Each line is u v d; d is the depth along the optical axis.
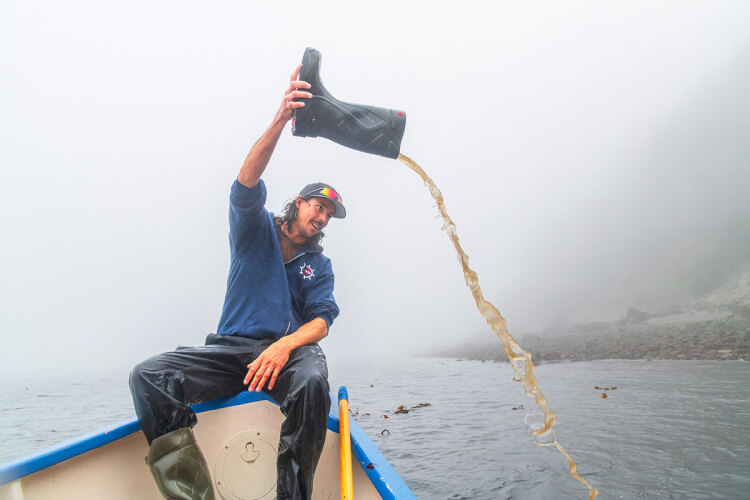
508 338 1.59
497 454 4.31
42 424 8.33
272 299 1.81
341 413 1.75
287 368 1.60
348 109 1.58
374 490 1.81
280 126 1.57
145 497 1.65
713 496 2.92
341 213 2.02
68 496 1.52
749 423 4.68
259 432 1.70
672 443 4.18
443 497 3.26
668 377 8.87
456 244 1.71
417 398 8.73
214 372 1.64
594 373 10.66
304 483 1.42
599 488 3.24
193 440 1.46
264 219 1.85
